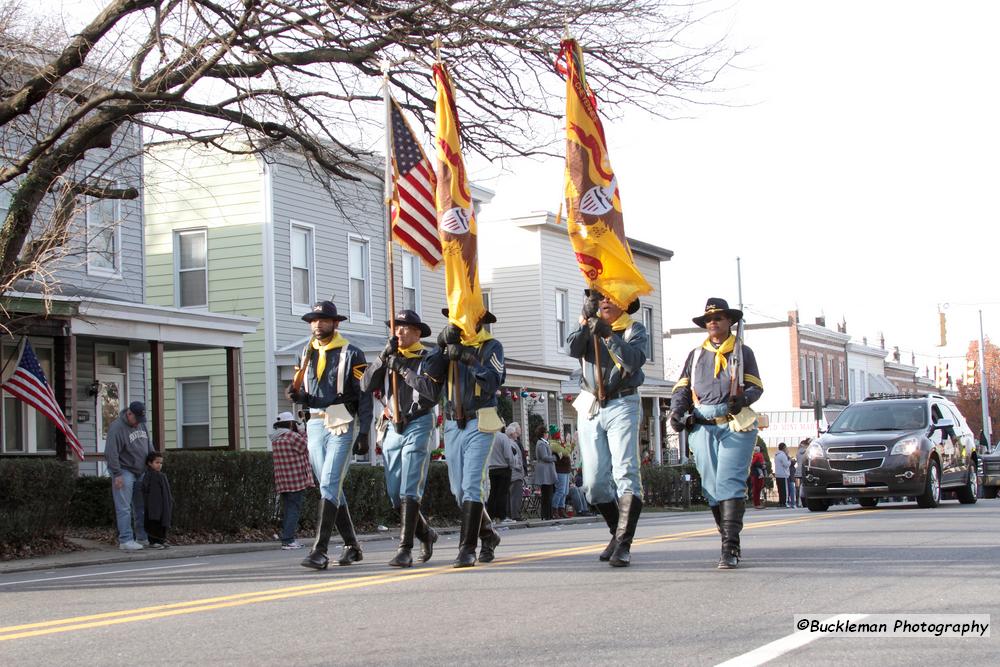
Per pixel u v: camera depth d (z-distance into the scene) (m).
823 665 5.23
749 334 60.19
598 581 8.01
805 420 53.41
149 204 26.73
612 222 9.32
